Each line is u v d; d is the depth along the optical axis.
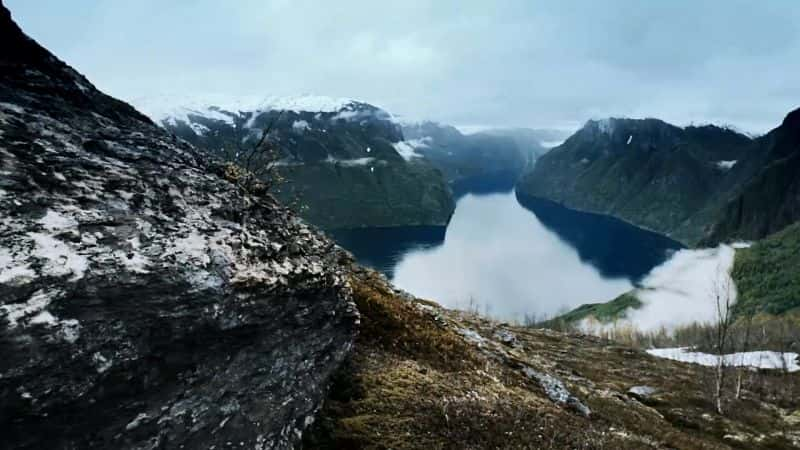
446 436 19.00
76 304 8.59
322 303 15.12
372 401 19.75
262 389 12.73
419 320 32.91
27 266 8.25
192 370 10.58
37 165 10.31
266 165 21.41
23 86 13.33
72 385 8.44
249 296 11.78
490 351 36.97
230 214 13.56
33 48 15.02
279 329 13.13
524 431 21.92
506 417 22.66
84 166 11.28
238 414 11.92
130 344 9.32
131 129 15.13
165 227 11.23
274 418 13.23
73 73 15.88
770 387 85.88
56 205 9.70
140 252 10.08
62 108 13.52
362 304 28.66
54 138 11.67
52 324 8.18
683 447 37.62
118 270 9.40
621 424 36.97
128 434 9.43
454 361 28.86
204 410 10.95
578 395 41.75
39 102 12.98
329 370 16.27
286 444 13.86
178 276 10.32
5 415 7.72
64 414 8.41
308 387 14.96
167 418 10.11
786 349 133.25
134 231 10.48
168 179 12.88
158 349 9.84
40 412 8.09
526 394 29.62
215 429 11.26
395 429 18.30
